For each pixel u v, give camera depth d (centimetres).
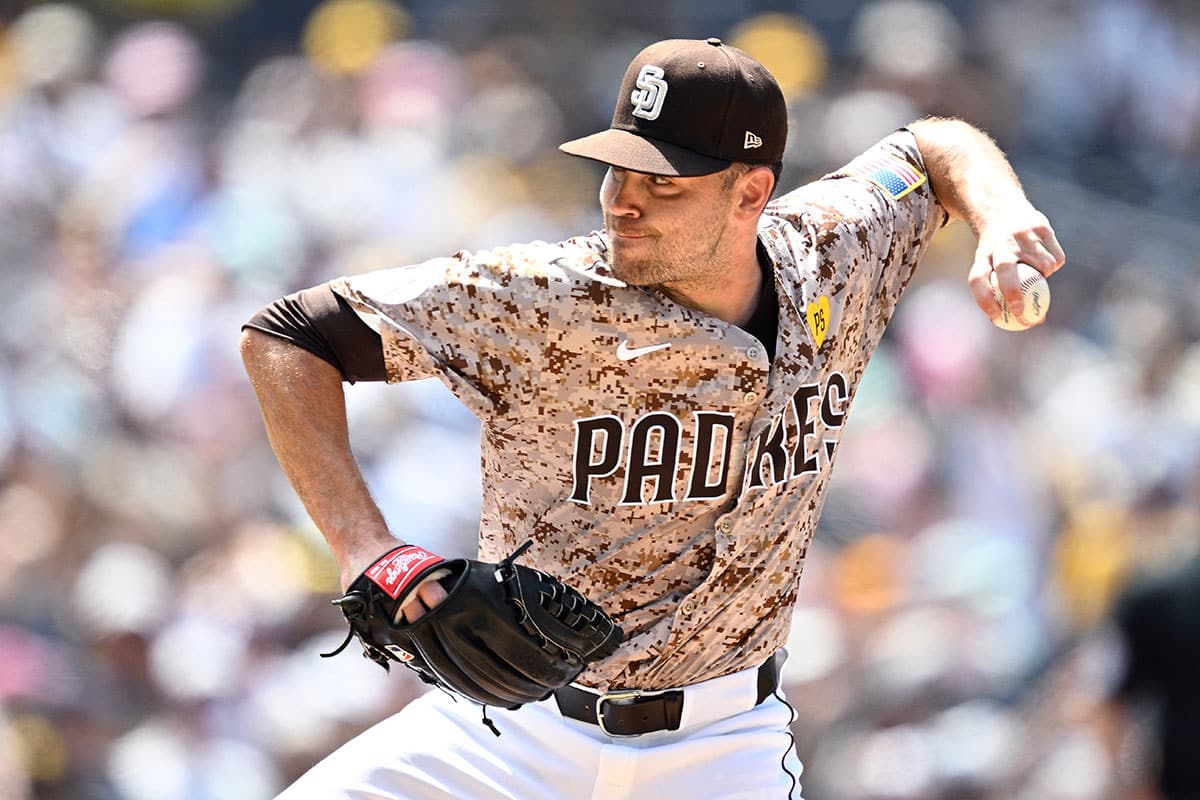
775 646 1112
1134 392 2812
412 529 2500
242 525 2597
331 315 990
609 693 1083
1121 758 1920
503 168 3569
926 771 2255
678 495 1030
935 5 3838
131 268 3209
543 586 948
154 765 2242
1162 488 2545
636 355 998
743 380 1015
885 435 2733
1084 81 3762
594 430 1012
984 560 2570
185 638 2341
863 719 2339
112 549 2556
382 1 3856
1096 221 3406
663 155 970
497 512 1066
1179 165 3659
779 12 3919
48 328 2975
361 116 3625
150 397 2792
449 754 1111
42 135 3603
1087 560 2488
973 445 2758
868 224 1098
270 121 3669
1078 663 2211
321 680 2244
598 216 3506
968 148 1157
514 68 3816
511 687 964
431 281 989
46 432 2745
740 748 1106
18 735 2212
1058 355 3017
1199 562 1309
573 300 987
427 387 2641
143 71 3616
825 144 3450
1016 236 1082
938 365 2866
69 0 3988
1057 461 2761
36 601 2492
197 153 3494
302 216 3303
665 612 1065
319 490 977
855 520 2620
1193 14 3756
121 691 2325
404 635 943
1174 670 1293
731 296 1020
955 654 2400
